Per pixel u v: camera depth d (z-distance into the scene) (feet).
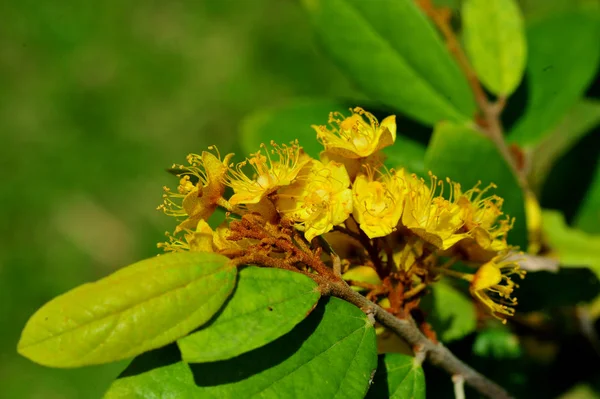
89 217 3.12
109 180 3.18
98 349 1.18
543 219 1.61
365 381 1.24
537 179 1.70
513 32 1.58
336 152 1.32
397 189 1.30
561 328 1.59
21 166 3.23
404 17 1.55
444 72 1.56
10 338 2.93
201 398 1.21
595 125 1.66
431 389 1.47
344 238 1.33
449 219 1.33
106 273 3.02
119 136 3.27
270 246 1.25
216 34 3.47
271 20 3.44
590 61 1.60
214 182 1.29
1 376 2.86
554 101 1.61
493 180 1.46
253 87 3.30
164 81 3.39
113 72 3.41
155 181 3.17
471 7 1.59
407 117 1.60
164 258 1.21
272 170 1.30
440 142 1.44
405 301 1.33
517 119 1.62
